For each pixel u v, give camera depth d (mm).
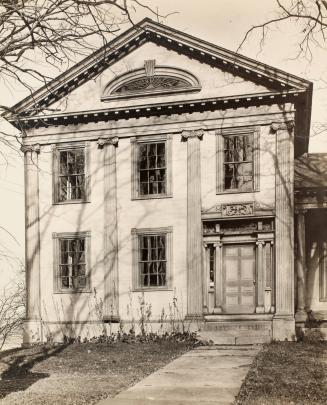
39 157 23562
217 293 21344
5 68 10156
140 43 22797
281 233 20656
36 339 22516
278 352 16641
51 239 23188
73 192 23594
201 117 21906
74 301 22547
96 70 22953
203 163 21766
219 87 21734
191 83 22047
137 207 22312
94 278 22422
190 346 19312
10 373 15500
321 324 21188
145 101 22453
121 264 22219
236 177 21656
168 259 21703
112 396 11102
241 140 21703
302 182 22188
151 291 21734
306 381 11898
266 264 21094
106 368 15391
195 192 21609
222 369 13906
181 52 22312
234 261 21547
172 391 11320
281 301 20312
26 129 23625
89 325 22141
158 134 22328
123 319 21875
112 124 22859
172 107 21938
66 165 23656
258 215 21000
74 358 17703
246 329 20250
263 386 11492
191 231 21484
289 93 20781
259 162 21234
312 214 23984
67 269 23141
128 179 22562
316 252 23750
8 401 11094
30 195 23500
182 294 21406
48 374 14930
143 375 13828
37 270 23016
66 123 23328
